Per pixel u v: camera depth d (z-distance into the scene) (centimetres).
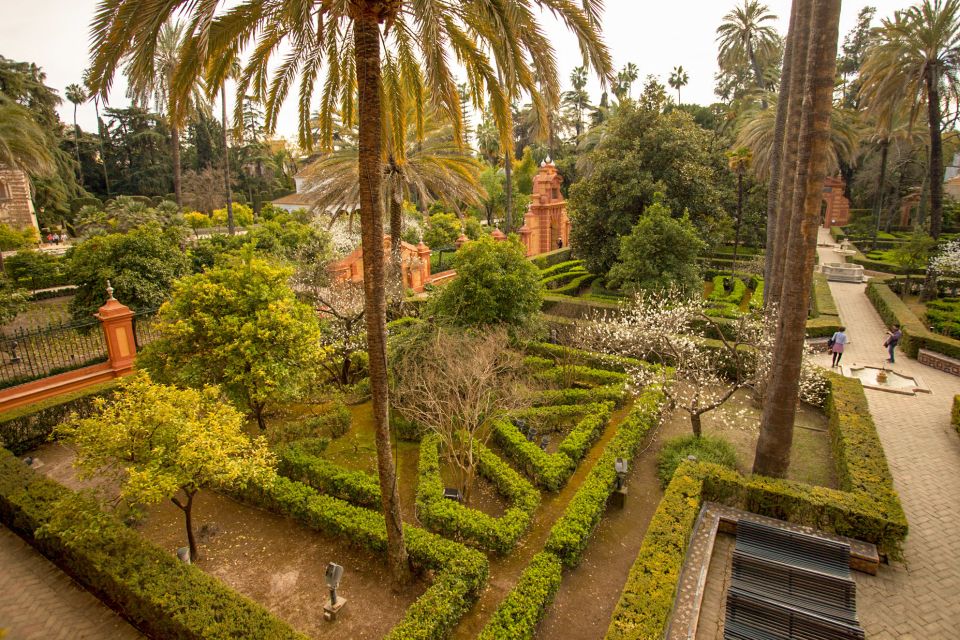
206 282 1003
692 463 925
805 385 1195
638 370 1316
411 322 1532
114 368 1304
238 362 970
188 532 747
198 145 5566
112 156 5422
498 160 4878
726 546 818
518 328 1383
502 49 723
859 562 748
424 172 1652
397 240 1675
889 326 1883
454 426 1063
